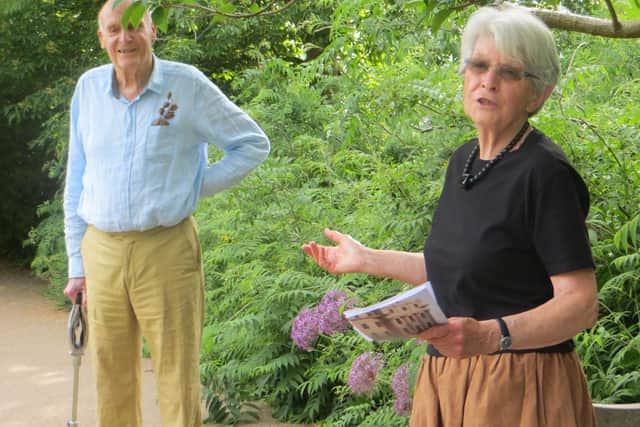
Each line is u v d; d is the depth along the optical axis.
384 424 3.87
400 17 4.12
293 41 9.82
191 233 3.42
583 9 5.14
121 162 3.30
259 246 5.04
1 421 4.75
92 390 5.34
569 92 4.07
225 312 5.46
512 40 1.95
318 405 4.56
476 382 1.99
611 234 3.68
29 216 11.65
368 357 3.72
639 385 3.27
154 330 3.37
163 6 2.63
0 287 9.80
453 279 2.03
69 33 10.33
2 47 10.32
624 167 3.67
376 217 4.16
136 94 3.33
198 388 3.46
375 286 4.14
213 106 3.42
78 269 3.60
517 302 1.97
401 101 4.20
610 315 3.50
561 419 1.94
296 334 4.00
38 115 10.39
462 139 4.03
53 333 7.20
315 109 6.23
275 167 5.43
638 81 4.32
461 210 2.04
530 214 1.93
